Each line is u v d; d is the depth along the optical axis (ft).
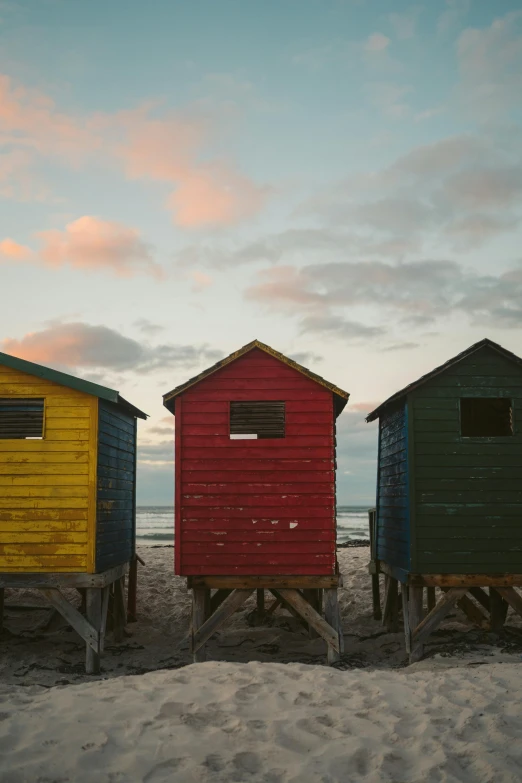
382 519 49.98
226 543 38.34
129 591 51.44
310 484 38.52
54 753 19.25
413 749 20.01
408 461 39.96
